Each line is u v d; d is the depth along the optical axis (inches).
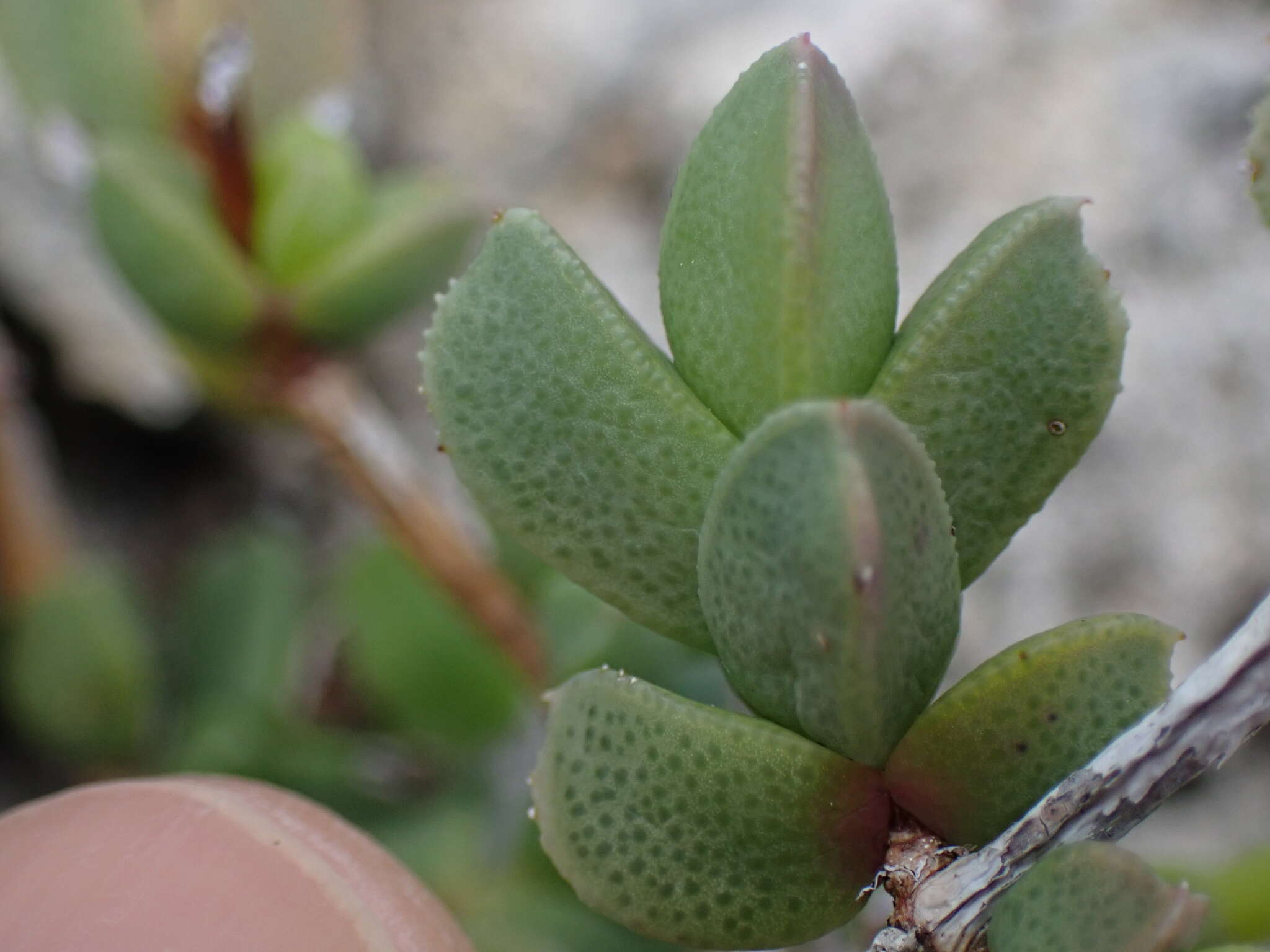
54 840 2.7
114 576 5.0
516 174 5.9
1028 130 5.5
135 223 3.4
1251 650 2.1
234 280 3.5
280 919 2.6
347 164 3.7
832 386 2.3
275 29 3.9
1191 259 5.3
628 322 2.3
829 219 2.3
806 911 2.3
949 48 5.6
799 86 2.2
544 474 2.3
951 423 2.3
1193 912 2.0
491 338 2.3
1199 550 5.1
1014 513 2.3
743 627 2.2
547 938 4.0
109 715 4.6
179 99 3.8
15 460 4.8
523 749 4.2
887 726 2.2
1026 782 2.2
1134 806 2.2
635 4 5.9
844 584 2.1
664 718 2.3
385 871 2.7
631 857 2.3
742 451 2.1
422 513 3.9
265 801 2.8
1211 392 5.2
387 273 3.6
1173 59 5.5
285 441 6.1
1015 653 2.2
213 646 5.0
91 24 3.8
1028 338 2.3
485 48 6.0
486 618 3.8
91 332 5.9
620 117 5.8
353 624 4.2
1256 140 2.2
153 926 2.6
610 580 2.3
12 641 4.8
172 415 6.0
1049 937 2.1
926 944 2.2
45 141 4.5
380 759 4.8
